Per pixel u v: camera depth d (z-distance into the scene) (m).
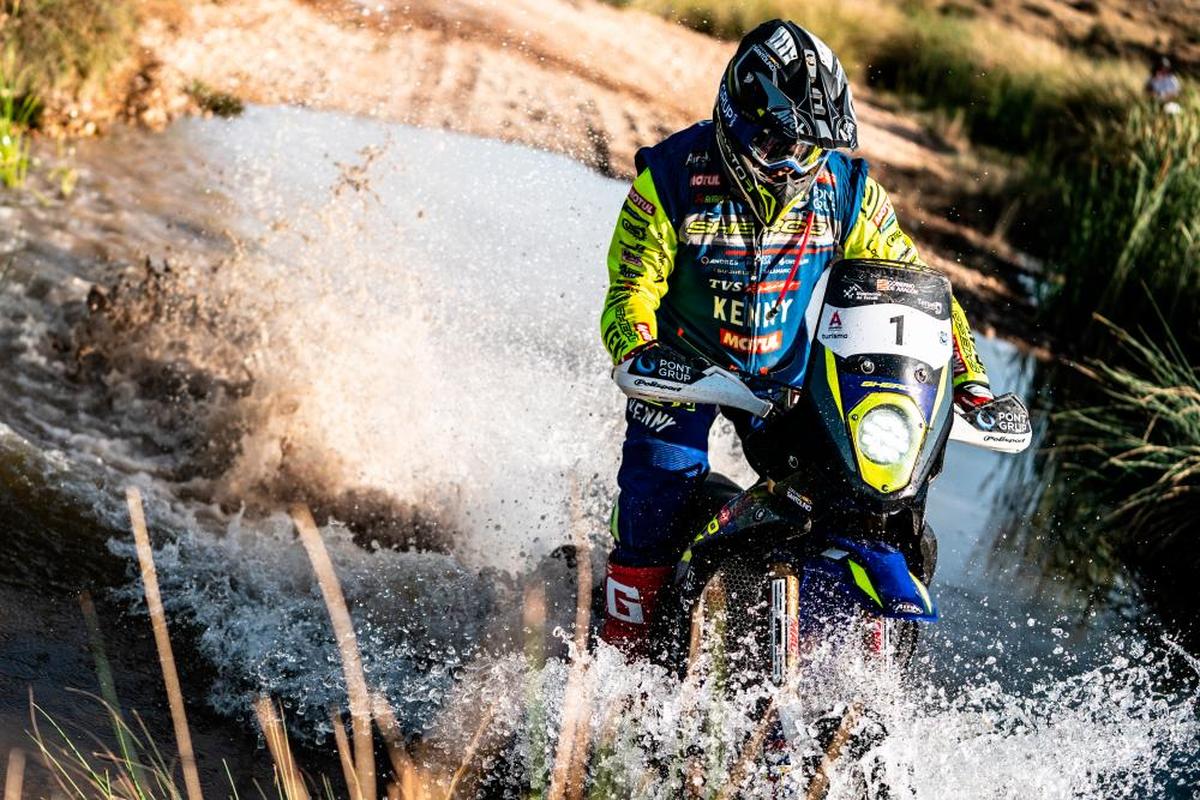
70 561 5.07
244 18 13.00
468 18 15.00
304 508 3.73
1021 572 6.59
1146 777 4.74
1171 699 5.44
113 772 3.74
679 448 4.54
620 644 4.58
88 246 8.10
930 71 19.44
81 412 6.40
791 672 3.78
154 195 9.12
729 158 4.23
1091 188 12.05
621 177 11.00
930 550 4.11
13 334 6.93
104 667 4.23
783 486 3.88
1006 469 7.95
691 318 4.57
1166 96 15.34
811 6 20.27
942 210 13.76
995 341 10.30
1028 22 24.56
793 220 4.43
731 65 4.24
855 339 3.79
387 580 5.46
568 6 16.81
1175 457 7.55
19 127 9.82
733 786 3.89
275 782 3.92
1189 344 9.38
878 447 3.66
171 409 6.55
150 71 11.34
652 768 4.18
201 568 5.23
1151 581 6.70
